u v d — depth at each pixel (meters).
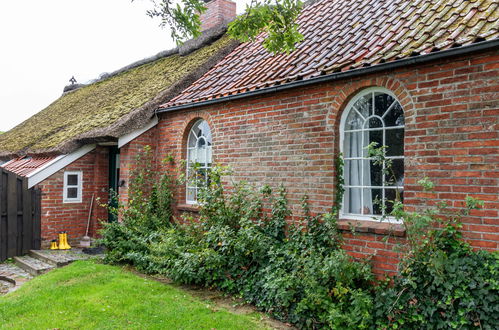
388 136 5.39
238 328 4.81
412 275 4.55
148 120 8.77
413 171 4.87
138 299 5.61
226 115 7.44
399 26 5.88
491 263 4.08
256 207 6.63
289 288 5.28
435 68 4.71
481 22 4.73
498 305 3.93
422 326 4.38
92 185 9.92
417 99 4.86
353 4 7.96
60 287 6.00
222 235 6.23
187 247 6.73
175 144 8.56
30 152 10.35
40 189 8.93
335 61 5.87
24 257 8.46
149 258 7.05
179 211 8.35
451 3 5.73
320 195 5.87
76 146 9.31
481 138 4.33
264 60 7.98
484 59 4.33
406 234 4.82
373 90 5.48
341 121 5.82
